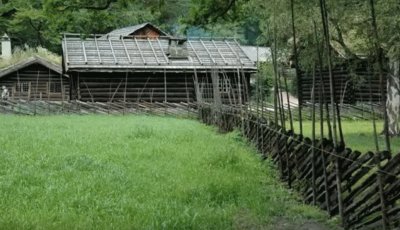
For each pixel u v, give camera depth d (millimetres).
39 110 32312
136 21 55406
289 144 10336
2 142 15273
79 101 33156
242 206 8758
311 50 18891
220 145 15789
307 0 17031
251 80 40562
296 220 8164
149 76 35406
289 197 9594
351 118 30609
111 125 22766
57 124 22812
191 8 14391
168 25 57031
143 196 9148
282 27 17891
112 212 8148
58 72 40312
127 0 13391
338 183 7633
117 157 13242
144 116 31922
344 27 17656
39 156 12852
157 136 17906
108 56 35156
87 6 13172
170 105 33812
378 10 15297
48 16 13281
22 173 10555
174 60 35812
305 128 23047
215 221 7793
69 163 11977
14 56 47188
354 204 7355
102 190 9391
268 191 9930
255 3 18188
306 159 9305
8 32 54656
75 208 8289
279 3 17719
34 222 7410
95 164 11797
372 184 7195
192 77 35906
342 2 16547
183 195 9195
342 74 32500
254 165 12117
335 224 7887
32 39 58438
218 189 9453
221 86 27156
